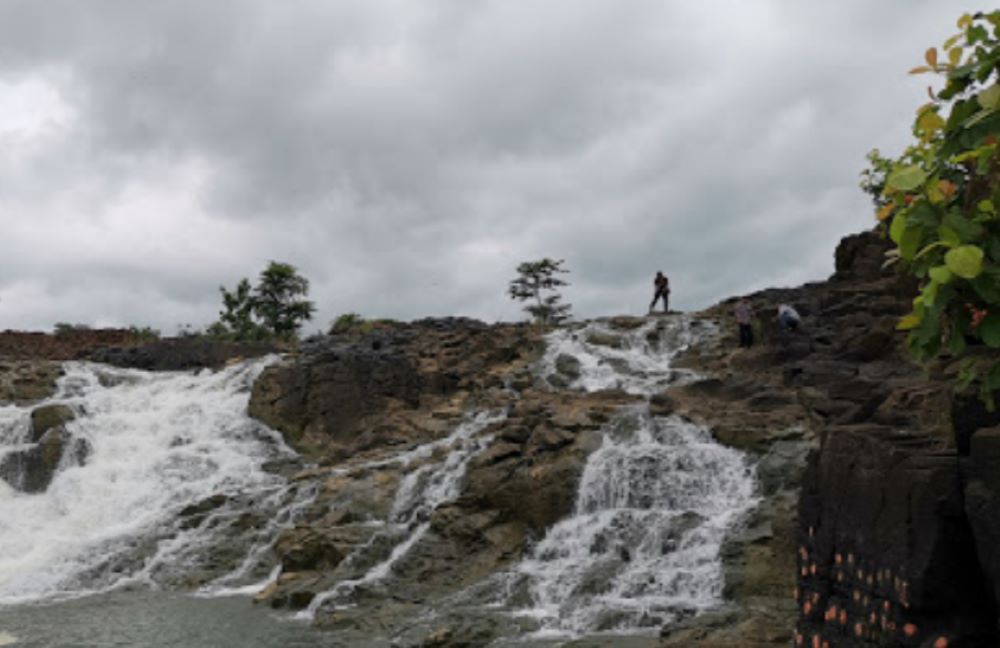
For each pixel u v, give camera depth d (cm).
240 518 1659
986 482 435
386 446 1945
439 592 1198
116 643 1060
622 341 2406
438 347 2583
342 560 1331
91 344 3388
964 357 496
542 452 1455
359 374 2309
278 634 1068
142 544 1630
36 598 1412
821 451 603
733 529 1151
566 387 2123
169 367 2819
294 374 2305
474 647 941
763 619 882
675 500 1316
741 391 1698
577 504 1335
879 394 1027
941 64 300
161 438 2200
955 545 461
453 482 1511
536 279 4062
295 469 2055
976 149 288
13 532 1791
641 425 1498
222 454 2112
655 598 1055
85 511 1873
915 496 475
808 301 2180
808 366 1652
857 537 539
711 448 1370
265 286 4159
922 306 288
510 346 2444
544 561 1258
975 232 268
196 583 1459
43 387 2439
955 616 458
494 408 1967
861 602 530
